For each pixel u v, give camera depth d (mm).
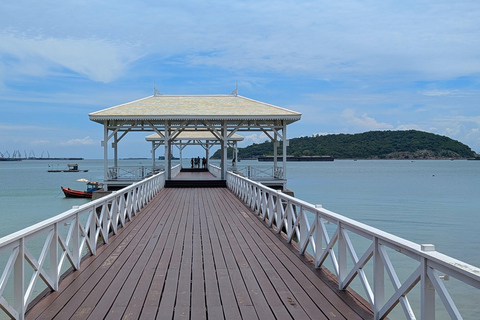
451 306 2768
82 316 4043
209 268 5797
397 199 30312
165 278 5316
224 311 4188
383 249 3795
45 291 4801
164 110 19734
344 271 4820
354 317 3996
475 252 13492
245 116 19188
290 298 4559
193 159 39281
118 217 9023
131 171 19641
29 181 57062
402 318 7723
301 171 83125
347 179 56094
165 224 9602
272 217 9000
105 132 19125
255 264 6008
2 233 17438
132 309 4234
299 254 6602
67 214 5125
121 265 5949
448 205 26781
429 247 3062
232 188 17859
